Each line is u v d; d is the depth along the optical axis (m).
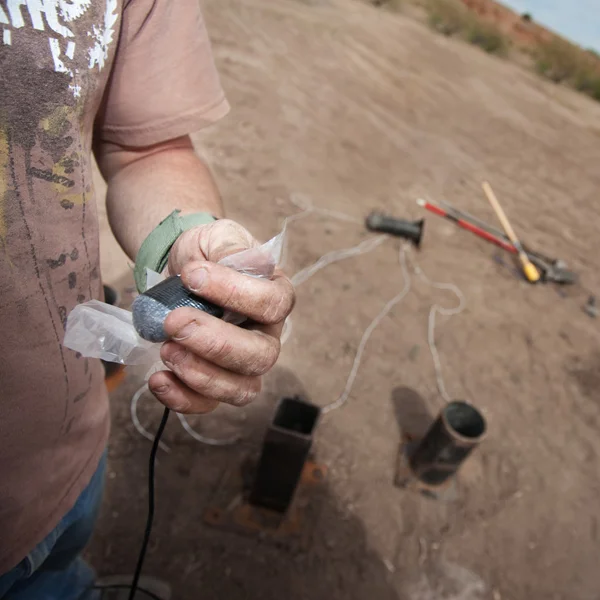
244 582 1.67
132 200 0.91
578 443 2.49
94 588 1.46
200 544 1.72
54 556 1.05
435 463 1.96
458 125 5.54
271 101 4.46
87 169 0.68
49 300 0.66
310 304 2.71
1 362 0.63
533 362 2.86
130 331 0.62
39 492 0.81
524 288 3.42
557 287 3.56
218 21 5.52
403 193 3.97
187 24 0.86
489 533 2.02
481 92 6.66
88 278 0.74
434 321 2.88
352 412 2.26
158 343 0.60
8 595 1.00
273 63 5.13
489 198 4.21
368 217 3.40
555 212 4.59
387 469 2.10
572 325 3.25
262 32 5.68
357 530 1.89
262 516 1.81
